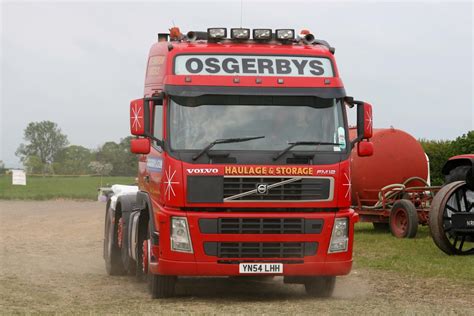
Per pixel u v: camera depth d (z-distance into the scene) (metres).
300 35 12.29
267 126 11.07
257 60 11.41
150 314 9.76
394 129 22.33
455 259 15.82
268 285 13.57
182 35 12.62
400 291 12.03
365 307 10.41
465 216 15.77
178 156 10.89
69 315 9.81
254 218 10.89
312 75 11.35
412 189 21.50
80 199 48.19
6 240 21.98
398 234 20.84
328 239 11.02
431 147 27.12
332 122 11.20
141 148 11.58
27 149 125.31
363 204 22.48
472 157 16.19
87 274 15.17
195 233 10.87
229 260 10.93
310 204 10.95
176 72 11.26
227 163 10.86
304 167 10.92
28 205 41.44
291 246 10.98
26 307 10.73
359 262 15.65
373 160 22.05
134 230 13.41
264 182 10.88
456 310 10.14
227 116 11.07
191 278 14.55
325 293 11.89
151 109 11.79
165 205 11.09
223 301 11.30
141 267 13.09
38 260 17.36
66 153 108.06
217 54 11.41
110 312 10.12
